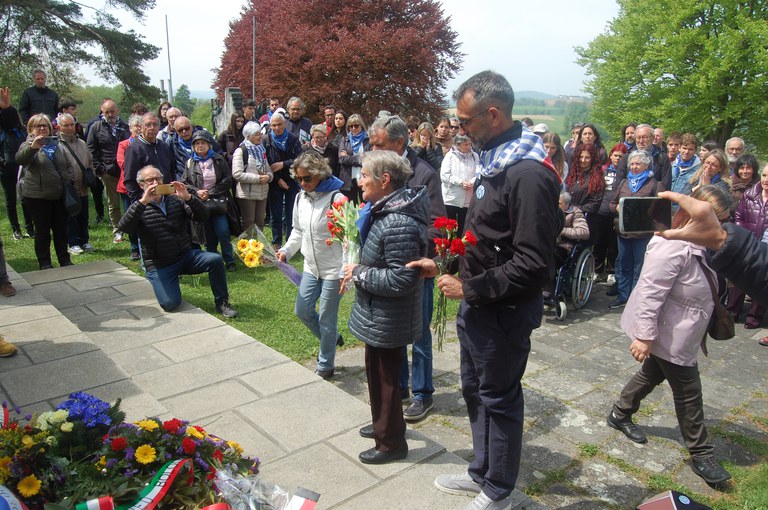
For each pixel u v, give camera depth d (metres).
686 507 2.50
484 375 2.40
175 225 5.18
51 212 6.48
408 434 3.24
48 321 4.71
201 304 5.65
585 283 6.30
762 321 5.89
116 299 5.54
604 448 3.54
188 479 2.00
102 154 7.82
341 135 8.25
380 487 2.77
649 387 3.55
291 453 3.04
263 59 21.38
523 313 2.30
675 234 1.37
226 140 8.35
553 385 4.38
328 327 4.07
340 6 21.53
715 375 4.68
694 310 3.14
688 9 17.53
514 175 2.17
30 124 6.07
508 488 2.48
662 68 18.41
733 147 6.75
